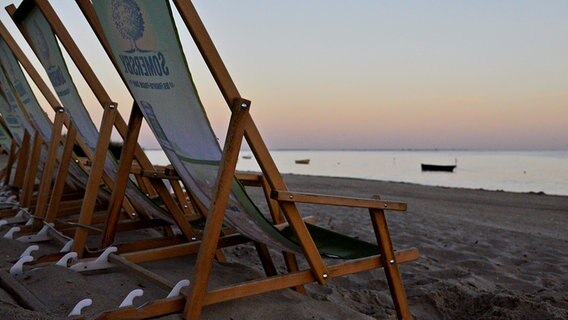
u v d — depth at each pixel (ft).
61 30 7.93
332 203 6.19
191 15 4.79
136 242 8.64
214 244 5.69
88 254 8.14
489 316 8.46
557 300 9.61
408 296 9.80
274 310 6.64
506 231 18.83
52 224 10.30
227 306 6.50
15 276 7.09
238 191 5.66
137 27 5.14
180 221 9.06
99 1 5.57
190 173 6.44
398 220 20.86
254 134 5.38
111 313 5.41
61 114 10.98
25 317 4.83
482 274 11.75
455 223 20.66
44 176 10.87
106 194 12.01
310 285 9.83
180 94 5.24
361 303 9.23
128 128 8.16
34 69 10.68
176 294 5.97
